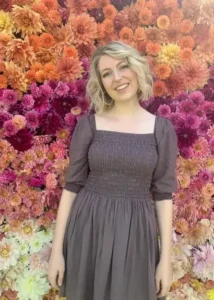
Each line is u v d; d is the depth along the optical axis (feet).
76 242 4.13
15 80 4.62
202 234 5.49
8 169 4.90
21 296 4.94
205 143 5.28
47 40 4.74
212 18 5.17
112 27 5.01
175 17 5.13
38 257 5.02
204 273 5.35
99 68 4.17
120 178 3.99
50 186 4.94
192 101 5.19
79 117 4.94
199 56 5.28
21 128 4.74
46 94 4.77
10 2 4.60
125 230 3.92
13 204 4.92
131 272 3.98
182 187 5.34
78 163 4.18
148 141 4.03
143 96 4.33
